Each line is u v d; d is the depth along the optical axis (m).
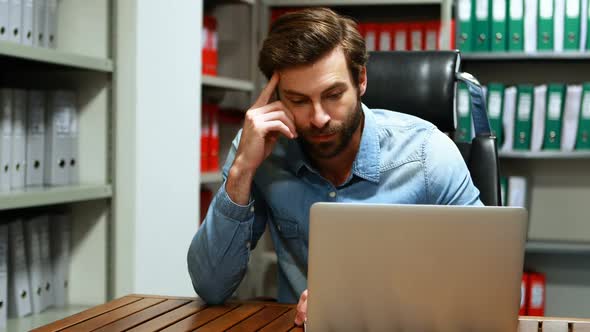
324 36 1.46
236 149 1.73
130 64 2.48
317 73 1.46
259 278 3.59
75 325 1.34
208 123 3.14
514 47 3.55
